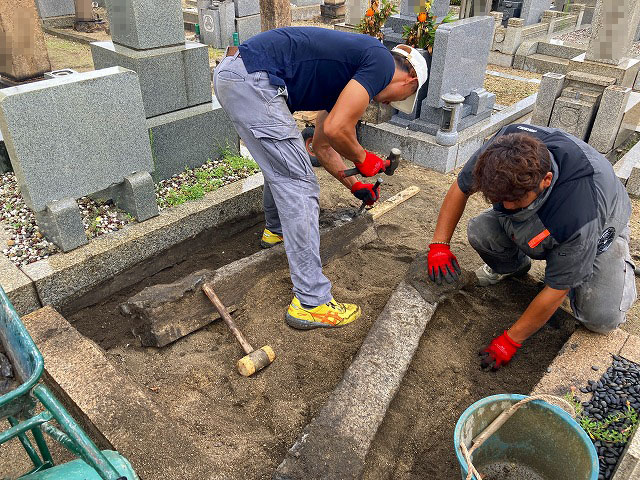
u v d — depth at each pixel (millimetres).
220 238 3881
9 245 3248
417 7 5262
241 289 3025
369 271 3393
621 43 4871
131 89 3258
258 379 2586
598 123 4988
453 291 2871
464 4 5855
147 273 3502
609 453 2072
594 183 2201
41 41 5508
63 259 3119
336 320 2832
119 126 3275
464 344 2838
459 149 5039
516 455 2182
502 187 1961
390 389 2367
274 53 2582
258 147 2668
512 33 8164
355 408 2260
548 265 2352
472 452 1994
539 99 5227
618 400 2246
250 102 2578
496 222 2895
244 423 2395
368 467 2170
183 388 2557
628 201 2480
